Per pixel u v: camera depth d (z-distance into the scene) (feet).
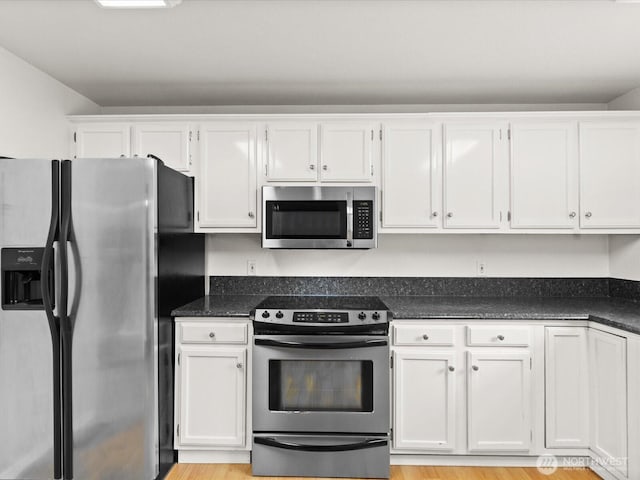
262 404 8.39
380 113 10.50
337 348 8.21
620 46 7.90
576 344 8.38
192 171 9.93
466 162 9.72
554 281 10.77
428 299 10.44
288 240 9.64
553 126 9.65
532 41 7.72
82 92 10.28
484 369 8.40
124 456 7.45
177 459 8.83
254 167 9.88
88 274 7.33
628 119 9.57
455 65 8.73
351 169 9.84
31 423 7.32
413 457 8.68
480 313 8.48
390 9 6.70
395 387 8.49
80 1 6.49
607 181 9.57
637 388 7.02
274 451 8.35
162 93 10.33
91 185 7.32
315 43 7.84
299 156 9.86
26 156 8.63
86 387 7.36
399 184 9.80
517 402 8.37
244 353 8.57
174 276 8.59
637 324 7.18
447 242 10.87
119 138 9.93
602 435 7.97
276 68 8.91
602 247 10.77
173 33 7.48
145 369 7.43
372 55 8.30
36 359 7.28
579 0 6.44
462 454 8.52
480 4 6.56
